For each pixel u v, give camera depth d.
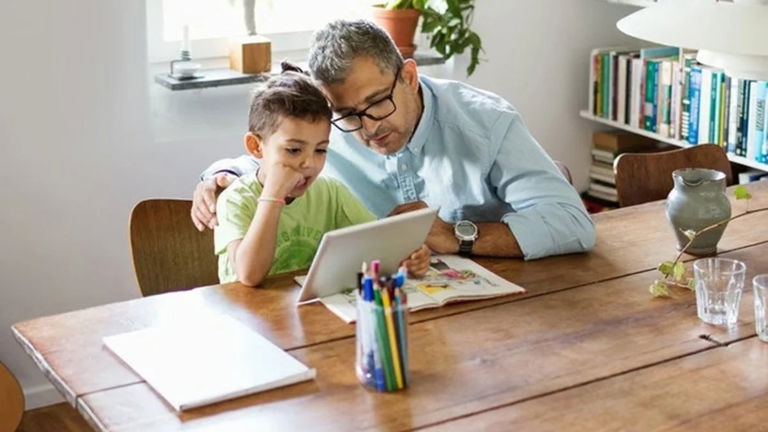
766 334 1.91
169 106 3.45
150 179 3.36
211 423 1.66
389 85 2.19
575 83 4.04
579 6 3.96
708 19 1.95
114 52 3.21
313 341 1.93
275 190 2.15
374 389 1.75
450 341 1.93
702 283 1.99
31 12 3.09
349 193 2.44
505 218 2.34
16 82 3.12
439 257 2.31
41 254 3.26
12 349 3.28
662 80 3.70
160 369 1.81
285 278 2.22
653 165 2.91
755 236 2.48
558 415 1.67
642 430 1.62
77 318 2.05
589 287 2.18
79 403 1.73
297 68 2.42
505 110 2.43
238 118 3.52
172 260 2.55
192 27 3.57
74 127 3.22
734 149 3.49
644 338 1.94
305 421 1.66
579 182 4.15
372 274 1.73
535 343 1.92
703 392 1.73
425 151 2.46
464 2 3.68
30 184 3.20
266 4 3.67
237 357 1.84
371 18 3.63
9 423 2.84
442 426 1.64
